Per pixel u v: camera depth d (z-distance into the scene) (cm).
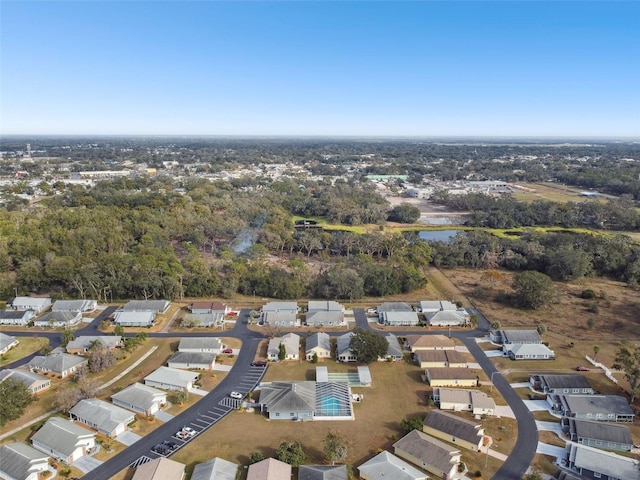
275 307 13050
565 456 7288
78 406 8344
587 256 16362
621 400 8531
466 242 18650
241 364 10412
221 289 14375
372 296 14725
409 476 6656
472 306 13825
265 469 6750
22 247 15412
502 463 7225
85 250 15888
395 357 10600
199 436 7862
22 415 8406
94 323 12562
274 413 8356
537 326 12388
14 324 12431
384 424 8256
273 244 19200
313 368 10275
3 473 6756
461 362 10231
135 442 7688
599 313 13212
